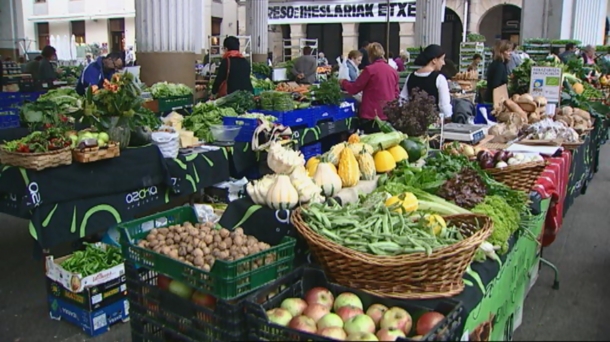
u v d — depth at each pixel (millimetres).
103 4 26625
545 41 13000
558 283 3914
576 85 7781
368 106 6402
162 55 7664
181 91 6758
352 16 22688
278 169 3291
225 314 2092
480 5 23109
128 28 26641
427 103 4297
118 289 3473
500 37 25391
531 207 3299
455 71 8586
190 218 2832
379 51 6461
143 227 2619
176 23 7664
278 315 2037
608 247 4906
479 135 4988
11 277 4262
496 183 3133
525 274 3238
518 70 6816
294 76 12070
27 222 5621
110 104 3783
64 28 27766
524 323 3281
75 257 3494
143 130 4035
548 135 4973
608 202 6383
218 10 25609
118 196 3859
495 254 2523
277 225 2643
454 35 25234
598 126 7262
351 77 9195
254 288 2164
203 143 4855
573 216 5832
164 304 2354
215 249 2326
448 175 3236
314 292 2170
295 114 6160
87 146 3539
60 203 3516
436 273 2129
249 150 4938
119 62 7297
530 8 15914
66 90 6121
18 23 18500
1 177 3469
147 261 2369
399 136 3555
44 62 10156
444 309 2008
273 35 26578
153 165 4039
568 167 4699
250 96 6164
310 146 6695
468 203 2850
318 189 2773
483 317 2318
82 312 3395
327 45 27969
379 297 2131
